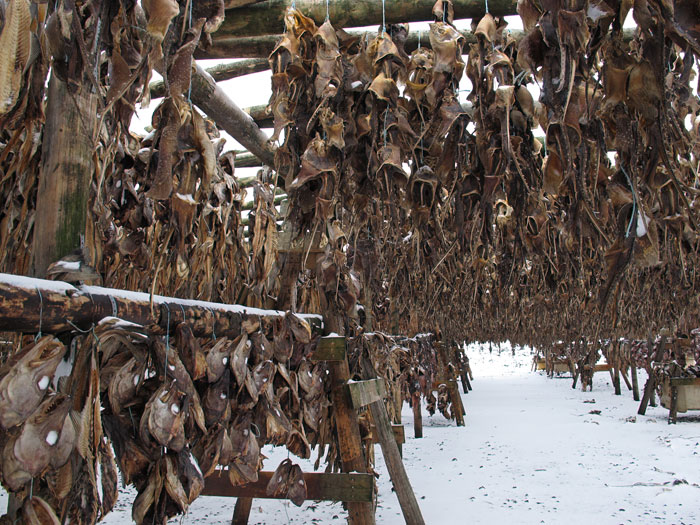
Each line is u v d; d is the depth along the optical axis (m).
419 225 1.90
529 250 2.47
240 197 2.59
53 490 0.84
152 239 2.08
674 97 1.74
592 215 1.18
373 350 3.12
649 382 7.79
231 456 1.49
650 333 7.41
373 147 1.81
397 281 2.74
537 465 4.69
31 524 0.79
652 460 4.87
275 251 2.35
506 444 5.63
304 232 2.05
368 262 2.38
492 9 1.68
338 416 2.35
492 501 3.64
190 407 1.17
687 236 2.08
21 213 1.43
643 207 1.09
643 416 7.71
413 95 1.71
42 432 0.78
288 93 1.67
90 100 1.04
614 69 1.06
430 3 1.67
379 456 5.14
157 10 0.80
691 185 2.06
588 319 5.68
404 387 5.08
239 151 3.27
